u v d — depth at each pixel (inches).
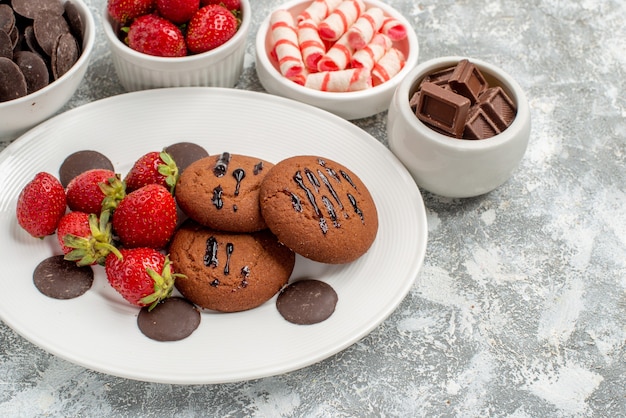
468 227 32.2
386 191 31.5
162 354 28.5
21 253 29.9
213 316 29.4
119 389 29.1
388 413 29.2
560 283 31.4
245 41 33.4
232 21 32.5
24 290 29.2
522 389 29.7
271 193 29.8
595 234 32.3
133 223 29.1
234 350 28.7
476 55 35.9
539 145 34.0
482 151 30.6
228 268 29.4
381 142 33.7
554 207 32.8
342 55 33.6
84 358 28.1
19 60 31.2
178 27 32.6
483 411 29.3
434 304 30.8
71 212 30.2
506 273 31.5
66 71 31.7
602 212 32.8
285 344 28.8
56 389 29.0
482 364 30.0
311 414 29.0
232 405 29.0
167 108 32.6
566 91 35.3
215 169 30.5
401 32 34.3
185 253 29.6
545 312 30.9
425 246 30.4
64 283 29.3
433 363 29.9
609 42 36.6
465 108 30.4
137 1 31.9
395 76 33.3
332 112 33.4
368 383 29.5
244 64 35.2
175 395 29.1
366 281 30.1
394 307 29.4
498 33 36.5
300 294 29.6
